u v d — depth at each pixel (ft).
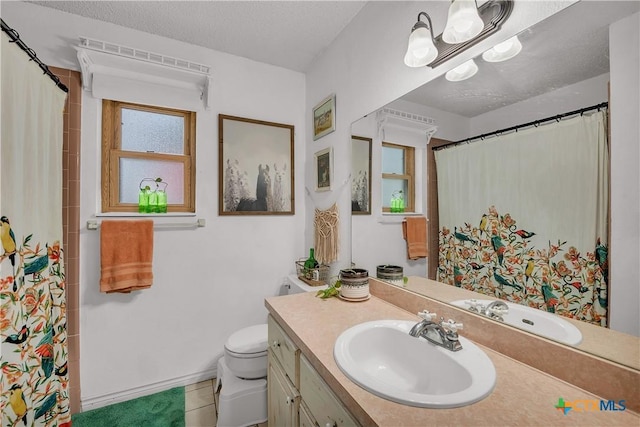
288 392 3.64
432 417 2.01
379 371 3.30
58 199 4.44
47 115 4.12
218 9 5.24
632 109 2.14
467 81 3.38
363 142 5.23
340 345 3.00
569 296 2.51
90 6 5.13
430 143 3.89
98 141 5.55
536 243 2.76
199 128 6.35
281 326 3.98
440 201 3.77
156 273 6.00
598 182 2.34
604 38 2.29
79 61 5.13
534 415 2.00
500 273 3.07
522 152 2.87
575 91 2.46
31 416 3.65
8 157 3.26
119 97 5.55
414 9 4.10
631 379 2.06
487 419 1.98
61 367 4.41
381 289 4.76
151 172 6.09
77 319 5.35
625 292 2.19
